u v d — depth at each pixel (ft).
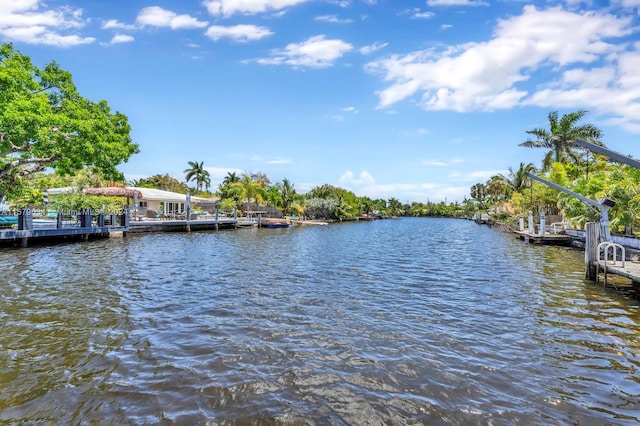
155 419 14.39
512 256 67.31
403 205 528.63
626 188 62.03
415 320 27.32
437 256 67.77
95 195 106.93
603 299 33.63
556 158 134.92
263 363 19.49
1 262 51.06
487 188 290.56
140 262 53.88
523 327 25.76
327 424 14.19
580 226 84.58
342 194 315.78
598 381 17.84
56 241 78.07
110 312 28.32
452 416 14.82
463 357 20.58
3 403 15.49
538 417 14.79
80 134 67.00
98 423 14.12
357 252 74.23
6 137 58.59
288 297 33.99
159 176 267.39
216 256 63.36
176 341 22.50
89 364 19.21
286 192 238.27
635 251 43.45
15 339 22.52
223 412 14.92
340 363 19.63
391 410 15.20
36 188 120.67
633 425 14.30
